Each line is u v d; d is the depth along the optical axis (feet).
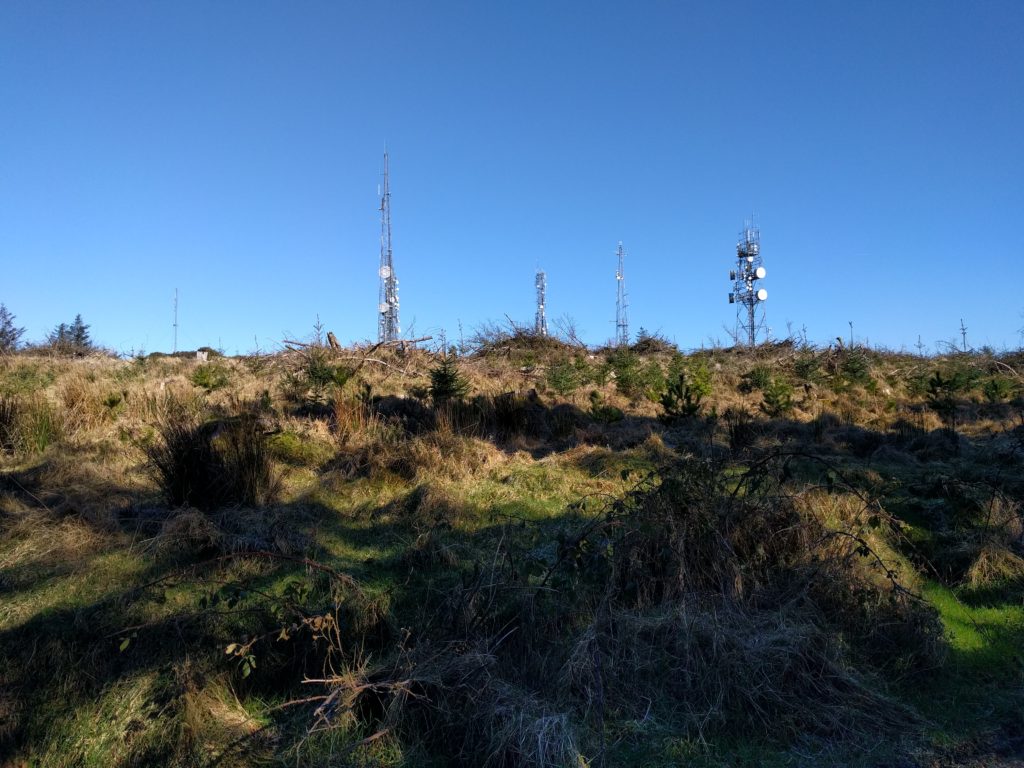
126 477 20.34
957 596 15.10
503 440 26.84
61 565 14.58
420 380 35.60
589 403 33.73
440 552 15.29
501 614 12.11
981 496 18.71
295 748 9.73
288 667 11.60
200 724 10.08
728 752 10.00
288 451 22.39
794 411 33.65
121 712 10.35
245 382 35.42
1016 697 11.37
